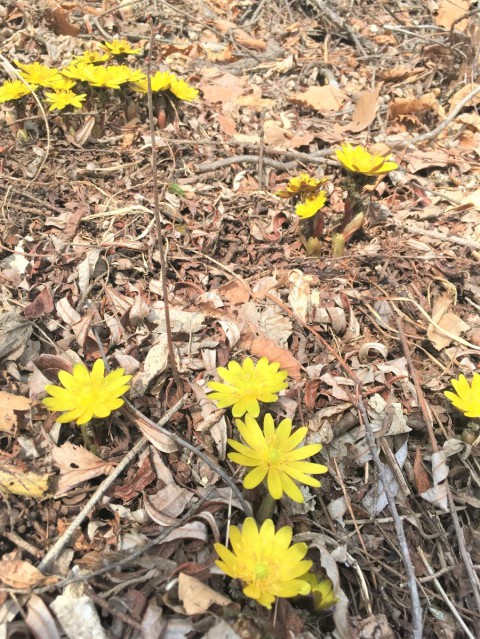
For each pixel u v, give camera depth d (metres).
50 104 0.41
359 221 0.34
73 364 0.24
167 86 0.41
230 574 0.17
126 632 0.17
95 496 0.20
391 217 0.39
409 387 0.27
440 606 0.21
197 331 0.28
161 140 0.41
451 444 0.25
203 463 0.23
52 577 0.18
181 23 0.61
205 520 0.20
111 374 0.21
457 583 0.22
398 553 0.22
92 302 0.29
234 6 0.67
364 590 0.21
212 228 0.35
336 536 0.22
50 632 0.17
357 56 0.61
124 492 0.21
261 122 0.48
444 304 0.31
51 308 0.27
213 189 0.39
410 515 0.23
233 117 0.49
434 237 0.37
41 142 0.40
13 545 0.19
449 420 0.26
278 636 0.17
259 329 0.29
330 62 0.59
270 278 0.32
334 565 0.20
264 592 0.17
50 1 0.55
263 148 0.41
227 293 0.31
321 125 0.50
